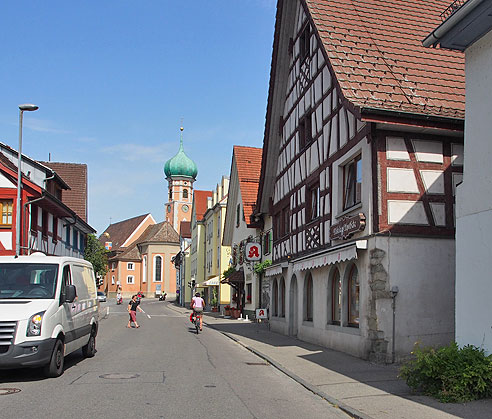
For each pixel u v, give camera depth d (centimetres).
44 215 2906
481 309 951
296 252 2064
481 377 842
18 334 995
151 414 776
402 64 1529
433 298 1341
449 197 1381
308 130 1959
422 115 1318
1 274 1147
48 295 1112
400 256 1334
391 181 1353
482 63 979
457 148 1405
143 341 1959
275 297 2539
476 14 915
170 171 11850
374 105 1335
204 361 1405
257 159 3791
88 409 802
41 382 1039
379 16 1750
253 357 1523
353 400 887
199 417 764
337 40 1580
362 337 1393
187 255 7294
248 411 815
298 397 945
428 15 1795
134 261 10938
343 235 1502
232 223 4088
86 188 4103
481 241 958
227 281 3841
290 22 2164
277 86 2309
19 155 2238
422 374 897
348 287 1559
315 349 1653
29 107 2233
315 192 1911
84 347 1419
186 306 7062
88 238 4447
